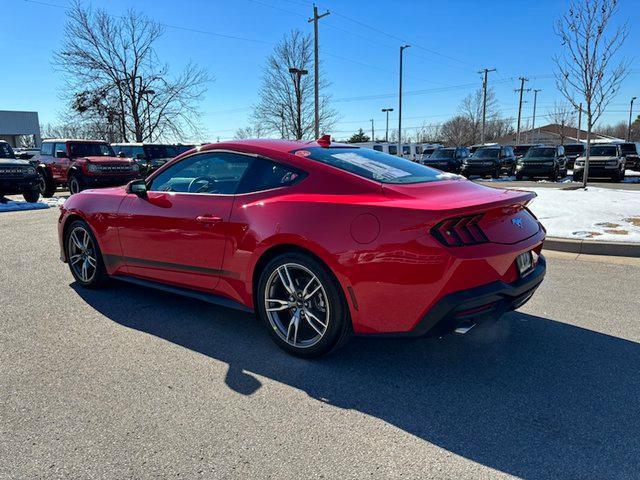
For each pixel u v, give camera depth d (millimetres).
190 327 4008
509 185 17609
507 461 2305
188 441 2475
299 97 35656
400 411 2748
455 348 3578
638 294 4695
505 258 2980
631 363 3301
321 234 3096
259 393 2955
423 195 3078
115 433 2541
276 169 3574
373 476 2209
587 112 14211
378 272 2922
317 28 27469
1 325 4035
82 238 5031
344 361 3385
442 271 2773
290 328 3408
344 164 3473
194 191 3992
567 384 3033
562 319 4098
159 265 4195
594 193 11812
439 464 2289
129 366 3305
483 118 50625
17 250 6926
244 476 2215
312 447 2426
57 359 3408
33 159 16531
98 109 29766
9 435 2521
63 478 2199
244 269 3557
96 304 4574
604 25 13297
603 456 2330
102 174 14539
